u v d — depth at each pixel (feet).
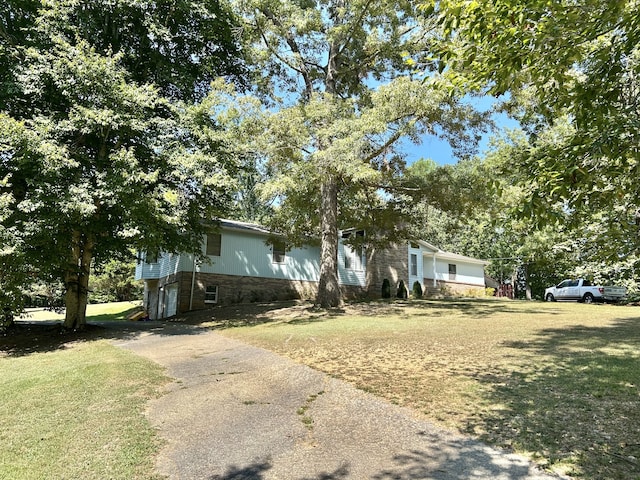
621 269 17.01
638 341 28.73
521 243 81.15
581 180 11.08
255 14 52.19
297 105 49.32
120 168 37.19
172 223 40.24
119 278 119.03
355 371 23.94
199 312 64.69
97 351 35.14
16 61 40.45
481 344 29.71
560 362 23.29
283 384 22.57
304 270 81.35
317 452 14.08
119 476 12.98
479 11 10.63
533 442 13.69
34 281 42.11
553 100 12.47
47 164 34.19
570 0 10.61
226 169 45.27
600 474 11.43
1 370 30.25
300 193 50.49
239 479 12.48
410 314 49.90
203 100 44.91
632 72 12.24
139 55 48.52
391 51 51.06
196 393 21.83
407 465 12.79
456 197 50.78
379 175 42.14
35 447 15.34
